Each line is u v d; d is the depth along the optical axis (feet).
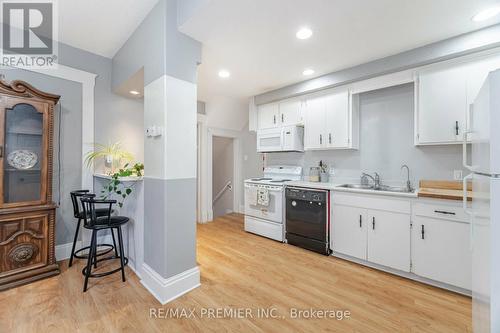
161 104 6.44
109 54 9.73
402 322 5.51
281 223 11.10
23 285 6.84
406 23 6.50
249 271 8.07
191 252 6.95
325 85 10.40
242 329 5.25
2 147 6.70
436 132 7.84
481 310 4.02
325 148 10.93
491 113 3.47
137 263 7.71
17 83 6.94
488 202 3.62
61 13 7.06
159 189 6.52
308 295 6.62
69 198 8.95
